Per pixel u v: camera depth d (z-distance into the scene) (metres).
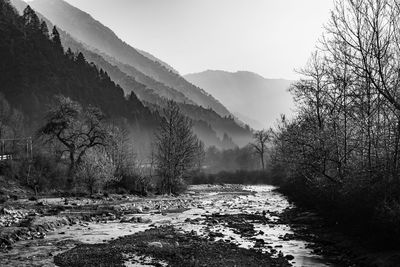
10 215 32.25
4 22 187.75
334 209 29.42
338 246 23.62
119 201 51.91
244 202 58.09
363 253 21.02
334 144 29.23
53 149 72.12
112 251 21.53
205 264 19.30
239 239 26.84
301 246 24.53
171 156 71.81
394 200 20.09
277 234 28.91
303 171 35.00
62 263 19.30
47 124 73.06
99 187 58.75
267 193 80.25
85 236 26.91
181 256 20.84
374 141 22.91
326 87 35.06
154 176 73.75
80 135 72.81
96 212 39.12
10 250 22.06
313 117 36.66
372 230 22.12
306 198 42.59
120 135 81.44
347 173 26.67
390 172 21.44
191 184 110.19
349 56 22.11
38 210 36.78
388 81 21.84
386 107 22.58
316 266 19.52
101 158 60.28
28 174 53.78
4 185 49.69
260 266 19.23
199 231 29.86
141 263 19.39
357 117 25.66
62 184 59.09
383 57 21.48
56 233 28.00
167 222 35.19
